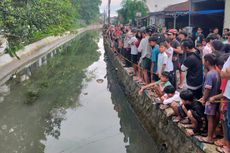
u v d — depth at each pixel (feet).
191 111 22.36
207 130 22.16
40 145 31.01
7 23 52.95
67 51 109.91
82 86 56.59
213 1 65.36
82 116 40.11
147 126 32.89
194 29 63.67
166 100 26.86
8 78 59.77
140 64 39.22
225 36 35.29
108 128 36.09
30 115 39.88
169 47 30.04
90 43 143.43
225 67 17.71
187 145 23.04
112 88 55.62
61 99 47.42
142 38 37.86
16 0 59.72
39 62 81.82
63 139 32.55
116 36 69.00
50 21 68.33
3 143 31.71
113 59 71.77
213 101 19.95
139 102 37.88
